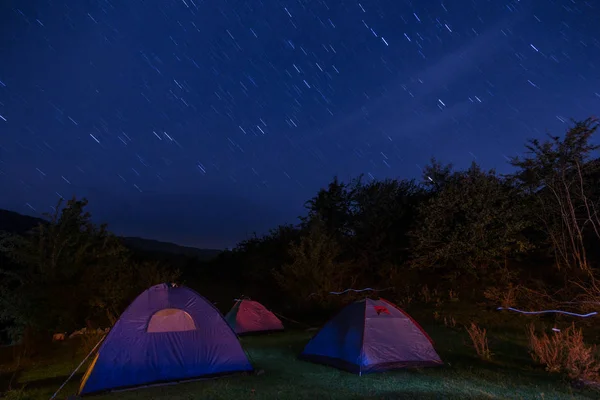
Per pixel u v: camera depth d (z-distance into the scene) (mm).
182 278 23781
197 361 7750
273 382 7449
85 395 6930
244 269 24312
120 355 7355
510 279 15336
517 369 8016
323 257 17594
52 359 10086
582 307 11883
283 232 24484
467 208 16438
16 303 10406
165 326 7848
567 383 7090
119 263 12352
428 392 6699
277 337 12281
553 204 15195
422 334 8695
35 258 10930
